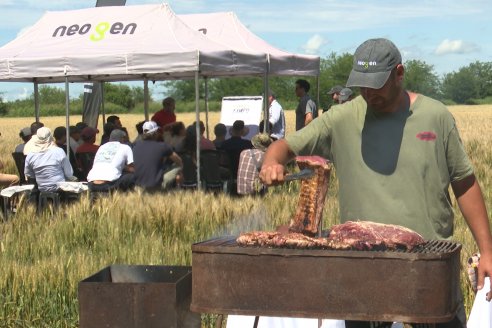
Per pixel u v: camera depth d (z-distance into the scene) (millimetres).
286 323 4742
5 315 6465
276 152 3910
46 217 9695
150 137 12742
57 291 6598
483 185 12797
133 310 4516
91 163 14438
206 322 5887
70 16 15180
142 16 14711
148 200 9789
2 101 79750
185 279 4680
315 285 3352
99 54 13609
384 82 3645
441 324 3699
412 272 3270
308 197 3707
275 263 3383
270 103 17969
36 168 11914
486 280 4477
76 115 79000
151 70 13328
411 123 3811
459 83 103312
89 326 4547
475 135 26594
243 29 17172
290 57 15961
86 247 8672
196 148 13414
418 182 3805
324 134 3941
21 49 14602
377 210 3834
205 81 20266
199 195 10148
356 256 3312
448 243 3715
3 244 8156
